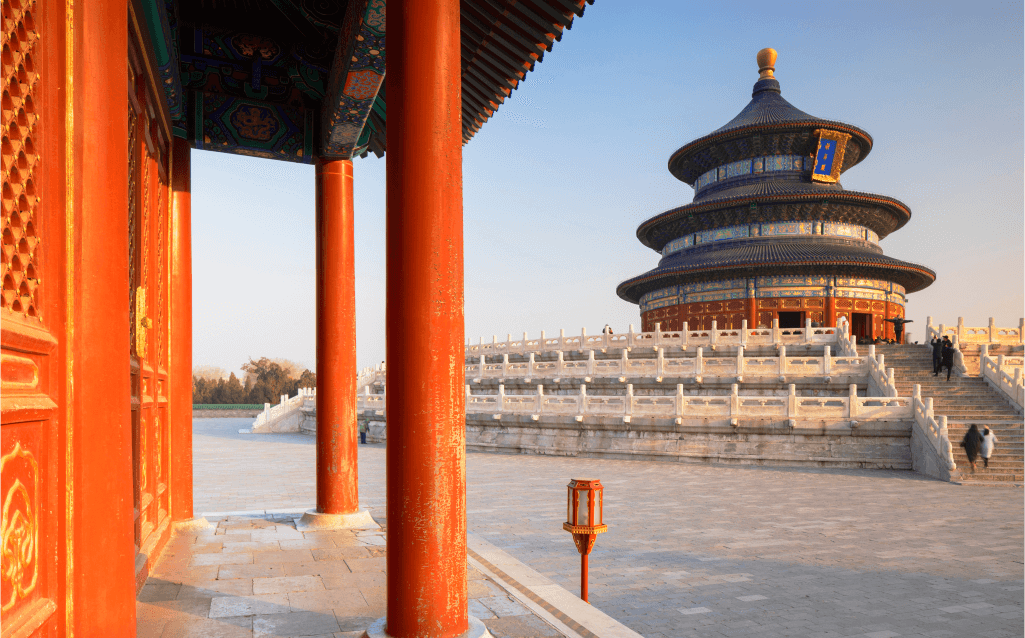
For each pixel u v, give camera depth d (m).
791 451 24.77
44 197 3.47
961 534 13.27
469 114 8.31
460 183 5.16
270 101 10.05
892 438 23.94
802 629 8.05
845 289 48.75
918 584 9.88
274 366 102.25
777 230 52.28
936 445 22.12
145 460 7.74
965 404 27.00
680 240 56.97
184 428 9.88
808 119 53.59
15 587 2.98
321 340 10.38
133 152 6.86
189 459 9.95
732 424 25.47
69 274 3.63
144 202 7.69
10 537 2.93
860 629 8.05
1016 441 23.03
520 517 15.08
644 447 26.80
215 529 9.88
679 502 16.98
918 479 21.41
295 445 35.59
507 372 36.97
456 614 4.93
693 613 8.61
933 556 11.51
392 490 4.95
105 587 3.76
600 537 12.98
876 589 9.63
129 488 4.01
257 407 69.94
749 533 13.34
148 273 7.91
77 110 3.69
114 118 3.93
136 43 6.40
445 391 4.95
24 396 3.11
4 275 2.94
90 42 3.76
